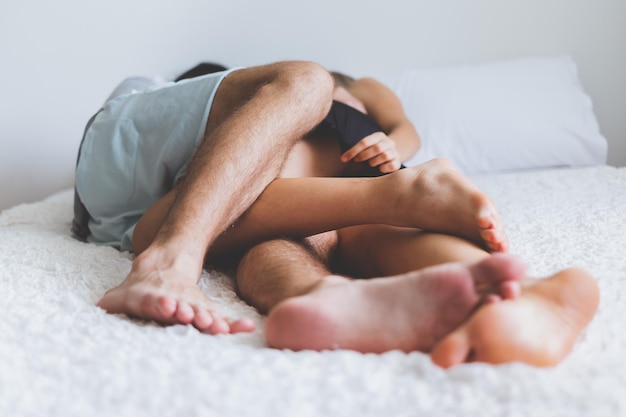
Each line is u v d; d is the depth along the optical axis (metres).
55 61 2.29
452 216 0.87
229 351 0.69
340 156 1.22
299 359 0.66
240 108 1.03
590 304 0.68
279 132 1.02
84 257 1.12
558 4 2.38
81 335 0.75
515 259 0.64
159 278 0.84
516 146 2.04
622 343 0.70
